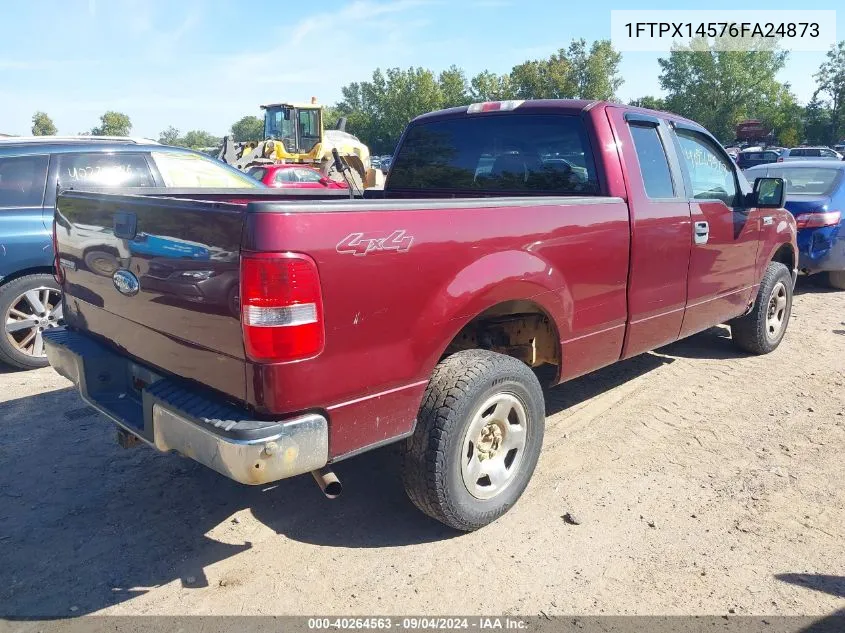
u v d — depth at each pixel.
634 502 3.53
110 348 3.32
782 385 5.25
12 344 5.54
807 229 8.02
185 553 3.13
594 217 3.61
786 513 3.42
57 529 3.32
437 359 2.93
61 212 3.54
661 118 4.35
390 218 2.65
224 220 2.42
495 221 3.06
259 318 2.36
